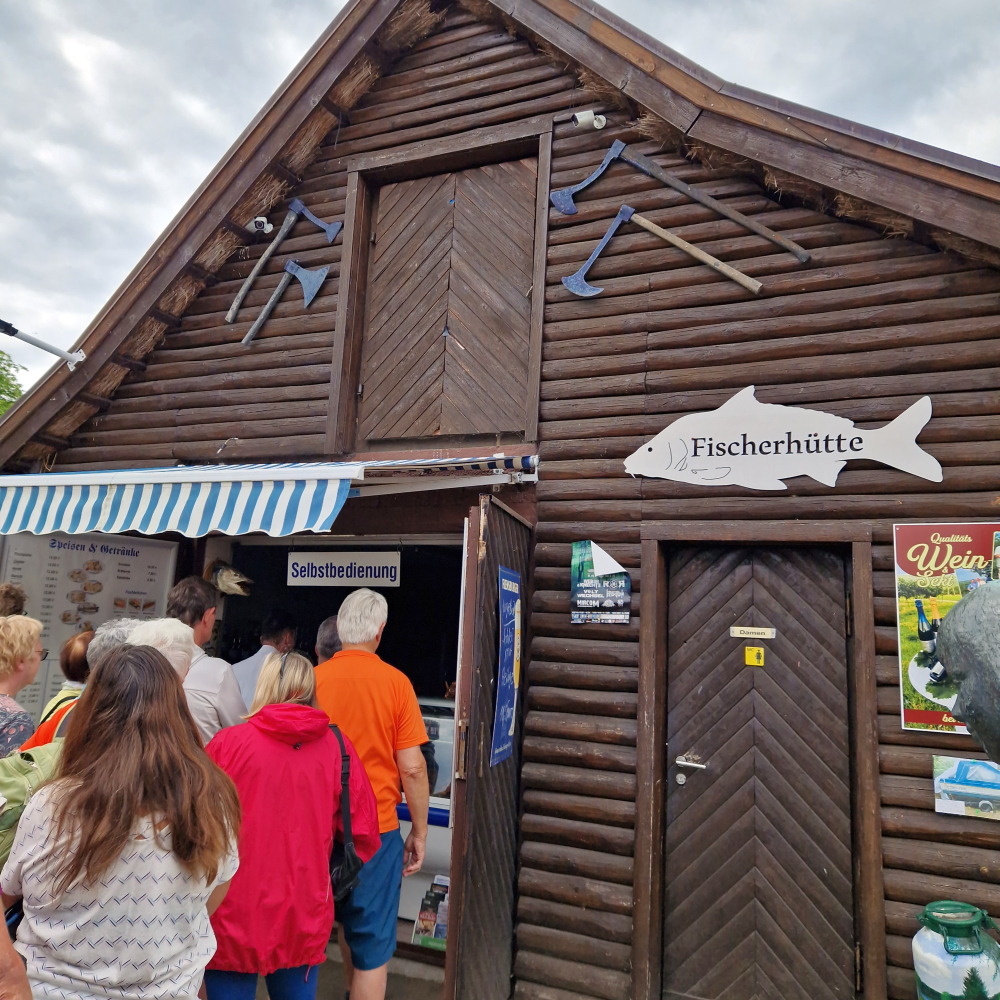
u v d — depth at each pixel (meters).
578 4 4.93
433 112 5.59
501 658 4.14
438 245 5.55
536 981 4.27
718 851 4.22
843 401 4.21
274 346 5.85
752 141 4.40
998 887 3.59
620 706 4.36
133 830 1.88
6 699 3.18
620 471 4.63
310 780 2.86
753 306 4.48
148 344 6.29
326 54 5.57
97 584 6.06
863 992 3.80
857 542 4.04
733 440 4.38
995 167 3.77
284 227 5.94
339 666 3.75
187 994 1.96
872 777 3.83
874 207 4.17
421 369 5.42
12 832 2.23
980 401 3.94
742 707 4.30
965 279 4.05
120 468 6.20
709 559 4.51
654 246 4.81
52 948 1.85
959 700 2.14
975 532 3.82
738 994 4.07
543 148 5.16
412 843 3.71
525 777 4.47
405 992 4.54
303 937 2.73
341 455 5.43
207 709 3.56
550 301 5.02
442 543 5.61
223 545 6.81
